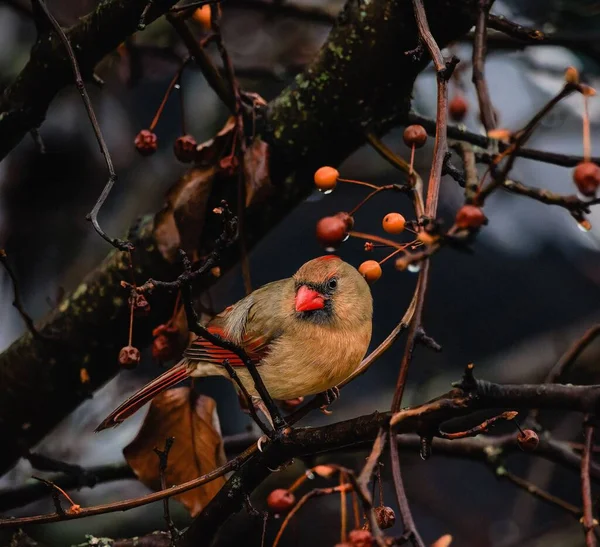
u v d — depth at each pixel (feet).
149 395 26.18
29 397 27.61
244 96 27.14
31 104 25.63
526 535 40.81
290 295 26.04
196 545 21.68
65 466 28.07
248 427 30.45
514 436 27.78
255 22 43.24
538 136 38.14
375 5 24.85
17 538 24.84
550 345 42.73
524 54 38.19
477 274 49.44
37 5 24.27
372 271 21.43
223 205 16.58
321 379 25.68
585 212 17.61
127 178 43.21
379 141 26.11
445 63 19.56
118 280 26.73
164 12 23.08
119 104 43.27
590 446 19.89
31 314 39.45
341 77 25.57
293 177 26.91
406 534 14.53
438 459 47.19
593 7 36.73
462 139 26.32
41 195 41.55
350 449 26.99
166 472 25.45
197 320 17.43
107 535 36.37
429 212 17.76
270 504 18.48
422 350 48.03
